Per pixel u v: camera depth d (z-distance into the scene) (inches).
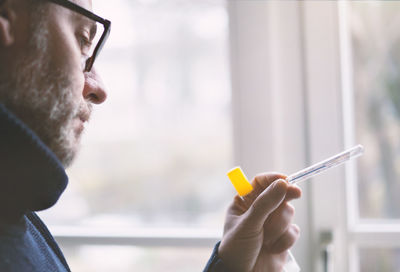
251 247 28.3
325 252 36.6
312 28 36.8
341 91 36.8
